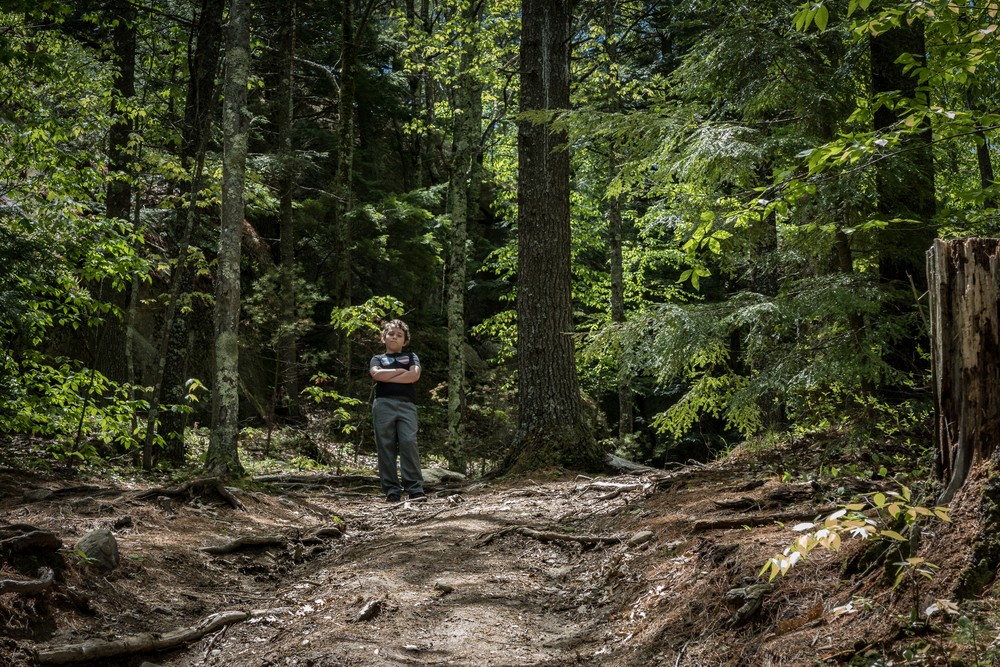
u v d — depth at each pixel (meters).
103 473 8.70
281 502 7.90
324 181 21.45
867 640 2.89
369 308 12.80
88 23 14.10
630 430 18.42
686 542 4.74
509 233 26.20
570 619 4.45
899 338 6.93
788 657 3.06
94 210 11.92
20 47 10.08
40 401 8.67
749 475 6.56
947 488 3.24
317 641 4.04
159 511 6.59
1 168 8.70
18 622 3.84
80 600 4.25
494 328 21.06
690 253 5.11
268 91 22.81
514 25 18.34
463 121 16.09
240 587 5.33
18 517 6.02
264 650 4.02
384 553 5.77
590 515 6.53
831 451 6.78
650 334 8.42
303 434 14.78
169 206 13.65
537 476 8.73
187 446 12.71
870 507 4.33
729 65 8.91
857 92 8.76
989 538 2.87
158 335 14.57
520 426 9.47
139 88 15.59
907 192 7.38
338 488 9.85
